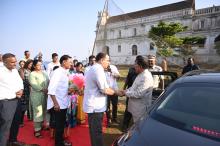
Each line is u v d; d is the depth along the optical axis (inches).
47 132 235.6
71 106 235.5
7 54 178.7
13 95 179.8
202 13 1701.5
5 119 176.1
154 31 960.9
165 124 92.0
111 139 215.9
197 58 1087.0
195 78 112.1
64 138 205.0
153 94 197.0
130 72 233.8
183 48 825.5
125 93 171.6
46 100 227.6
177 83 113.2
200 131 84.8
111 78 235.3
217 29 1622.8
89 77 155.0
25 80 252.2
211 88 102.7
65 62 183.9
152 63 231.8
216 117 90.7
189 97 102.7
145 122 96.6
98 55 156.8
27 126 254.8
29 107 250.5
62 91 181.9
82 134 228.7
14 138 197.2
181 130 86.7
